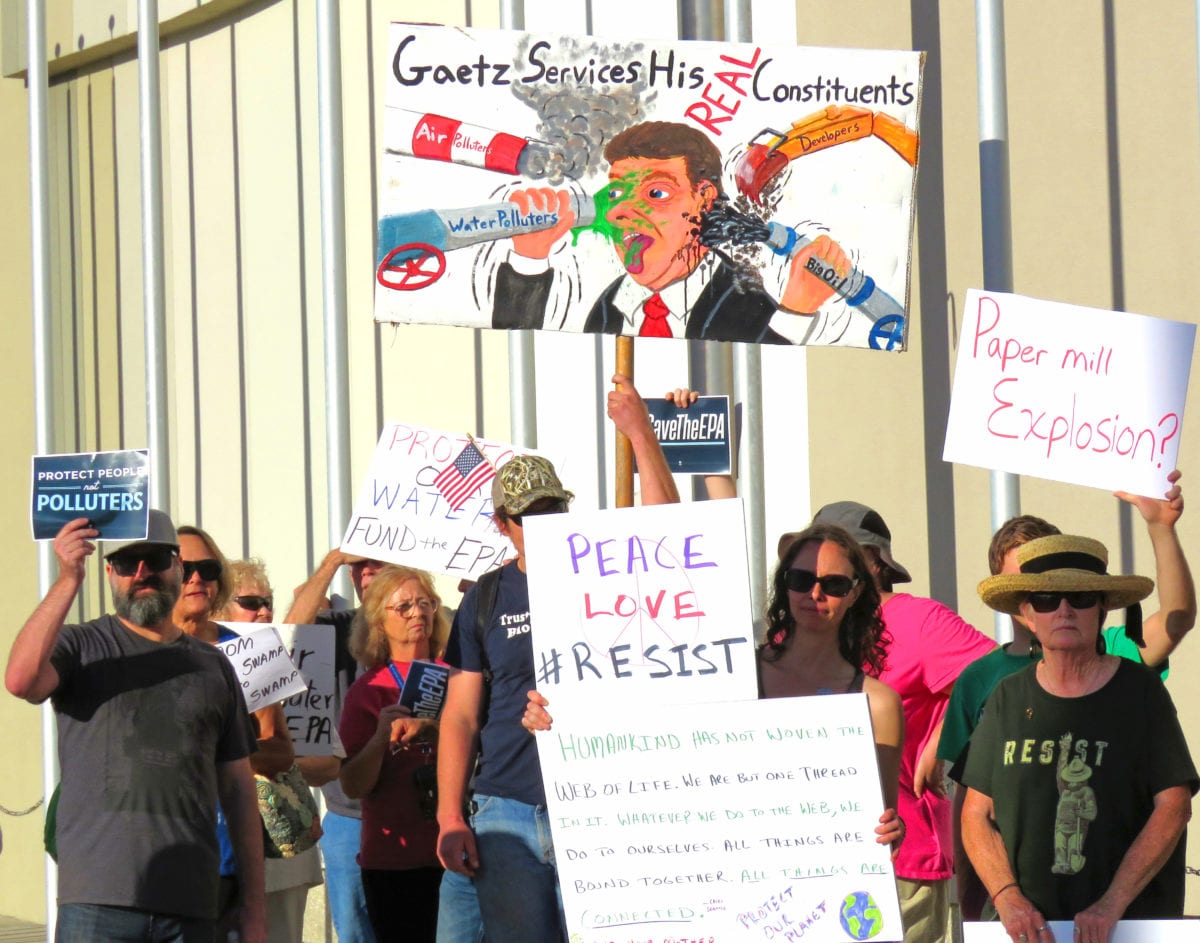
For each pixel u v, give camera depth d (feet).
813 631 20.84
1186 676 33.37
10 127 53.72
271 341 49.42
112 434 53.01
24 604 52.37
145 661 24.29
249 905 25.12
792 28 39.45
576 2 42.50
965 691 23.18
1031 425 23.21
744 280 25.26
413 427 32.96
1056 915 19.84
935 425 36.55
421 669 27.96
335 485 40.19
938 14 37.22
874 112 25.44
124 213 52.08
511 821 23.52
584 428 42.50
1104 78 35.06
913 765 25.23
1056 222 35.96
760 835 19.40
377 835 29.63
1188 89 33.55
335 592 40.50
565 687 19.93
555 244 25.16
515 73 25.23
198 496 52.06
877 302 25.30
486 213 25.16
